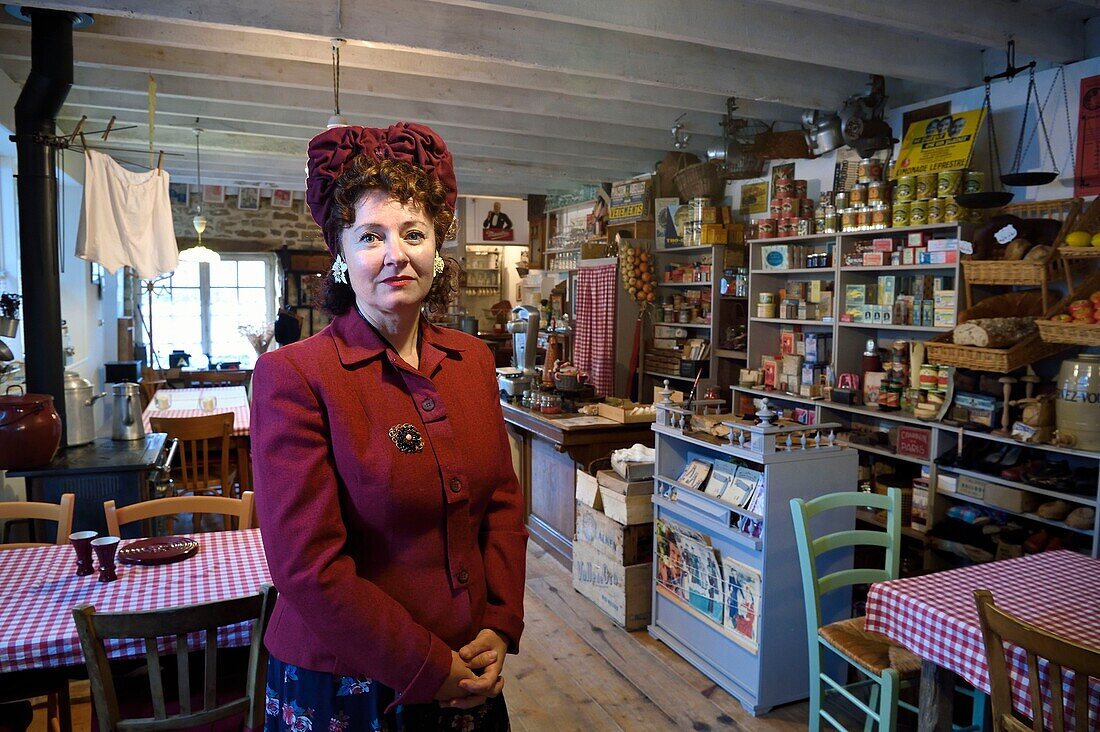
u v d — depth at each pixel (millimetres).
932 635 2105
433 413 1294
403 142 1317
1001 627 1772
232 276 10477
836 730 2932
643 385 7012
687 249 6547
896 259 4375
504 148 6633
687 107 5141
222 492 4723
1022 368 3834
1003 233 3783
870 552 4152
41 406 3518
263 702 1808
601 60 4164
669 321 6746
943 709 2193
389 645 1162
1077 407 3344
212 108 5848
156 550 2445
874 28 4031
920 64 4152
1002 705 1823
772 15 3791
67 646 1858
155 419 4555
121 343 9594
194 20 3402
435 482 1262
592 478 4059
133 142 7035
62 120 6398
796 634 3062
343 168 1294
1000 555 3537
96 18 3924
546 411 4797
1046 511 3396
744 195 6273
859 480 4355
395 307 1262
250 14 3473
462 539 1304
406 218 1268
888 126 4645
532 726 2934
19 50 4352
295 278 10375
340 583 1151
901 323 4316
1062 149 3877
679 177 6402
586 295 7273
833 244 5043
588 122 6188
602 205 8156
